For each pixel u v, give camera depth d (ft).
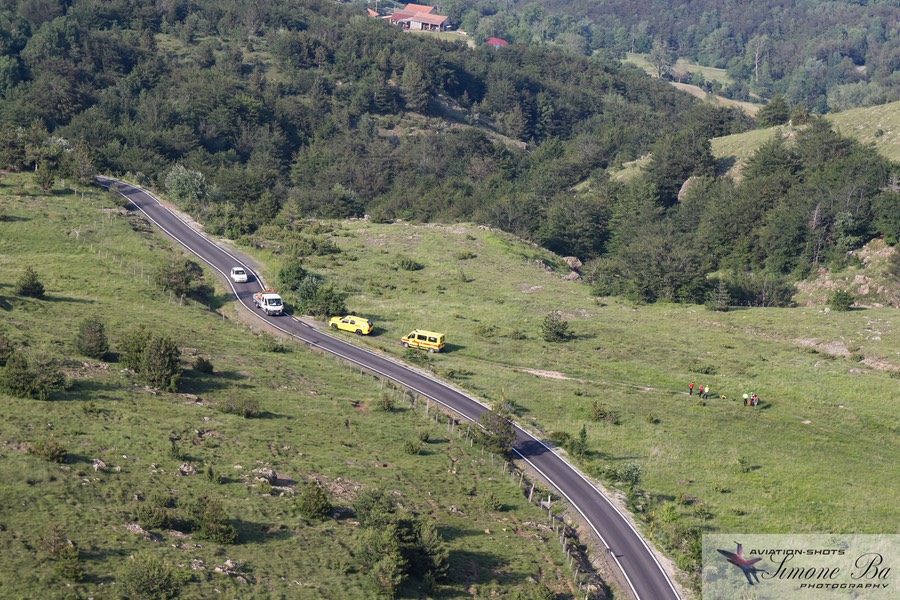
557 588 181.37
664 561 202.69
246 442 212.64
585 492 233.35
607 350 358.84
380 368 309.22
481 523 203.21
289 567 160.25
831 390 319.27
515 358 344.90
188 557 153.58
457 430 257.75
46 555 141.28
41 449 172.24
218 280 397.19
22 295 302.25
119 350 256.73
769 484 245.86
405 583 165.99
